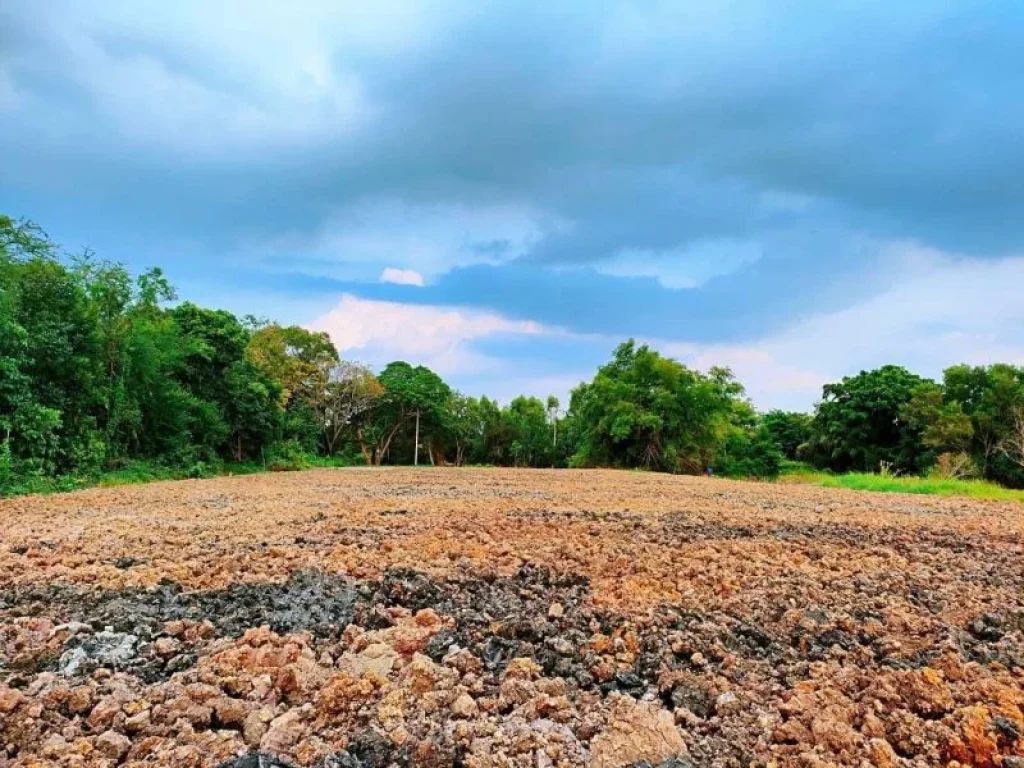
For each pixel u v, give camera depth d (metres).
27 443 17.88
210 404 30.69
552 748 3.46
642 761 3.38
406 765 3.34
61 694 3.84
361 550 8.16
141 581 6.48
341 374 57.19
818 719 3.74
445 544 8.58
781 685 4.38
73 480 18.78
